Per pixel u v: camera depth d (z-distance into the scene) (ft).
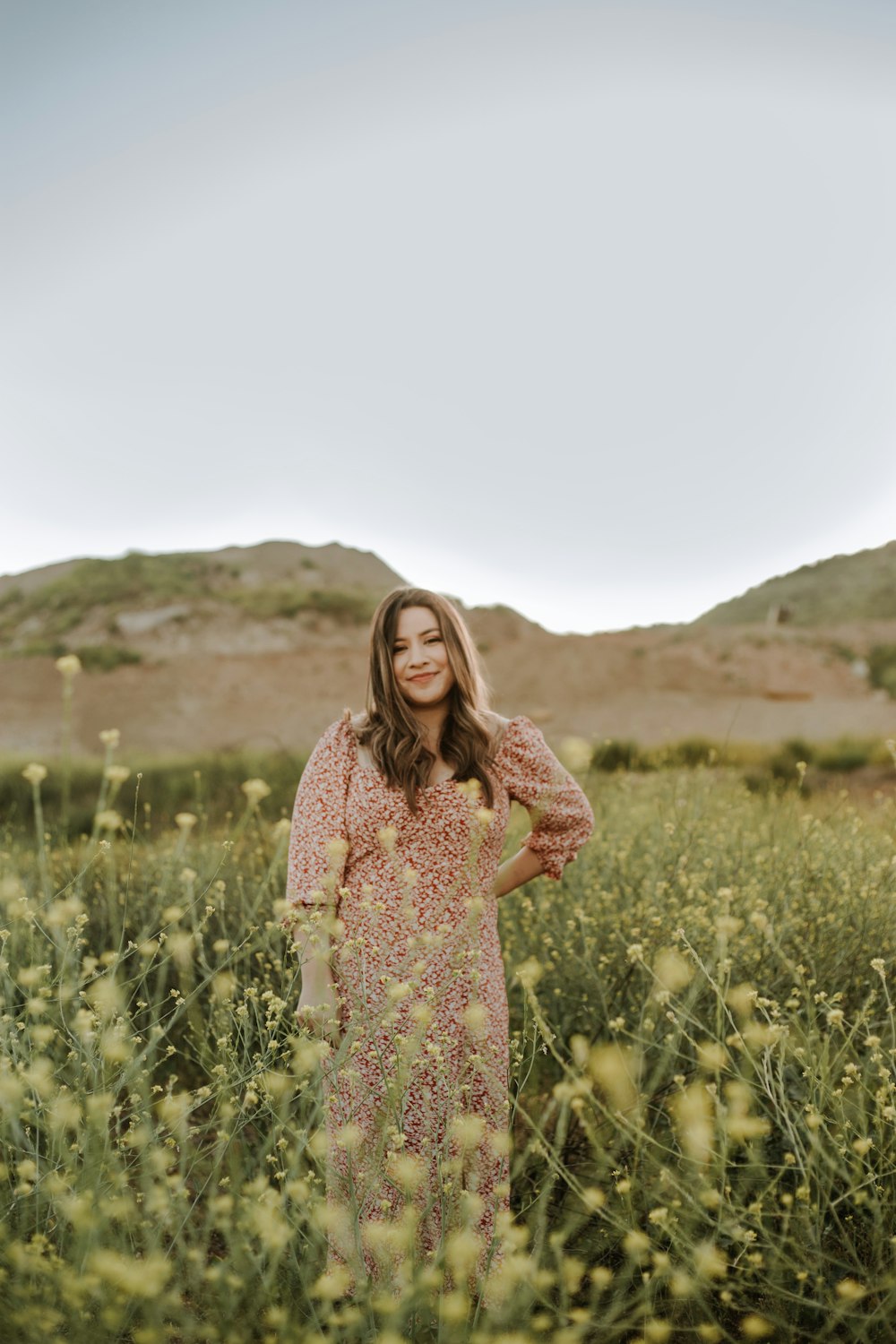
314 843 7.18
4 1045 5.59
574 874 10.82
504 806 7.84
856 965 8.46
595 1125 6.31
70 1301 4.21
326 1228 5.11
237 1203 4.86
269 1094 5.32
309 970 6.70
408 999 6.61
